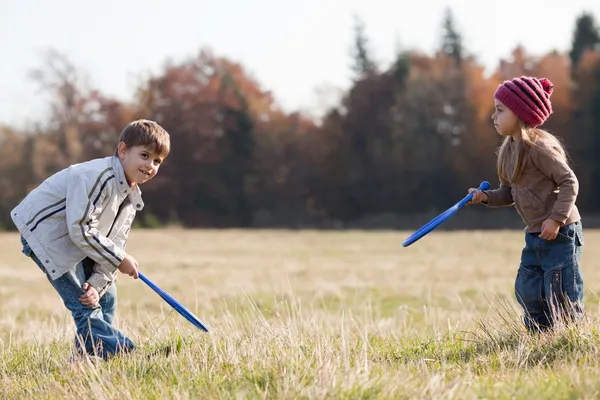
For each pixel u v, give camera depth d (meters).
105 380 4.57
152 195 59.03
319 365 4.32
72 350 5.51
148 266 20.55
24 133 57.09
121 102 60.00
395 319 9.49
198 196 60.03
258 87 63.81
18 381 4.96
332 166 58.69
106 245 5.27
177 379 4.57
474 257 22.56
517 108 5.55
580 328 5.01
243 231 44.94
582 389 3.84
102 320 5.45
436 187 56.12
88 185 5.22
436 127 56.59
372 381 3.98
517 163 5.56
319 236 36.97
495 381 4.21
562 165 5.42
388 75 60.03
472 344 5.47
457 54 60.62
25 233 5.38
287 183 60.19
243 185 60.53
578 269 5.54
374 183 57.28
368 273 18.00
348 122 59.03
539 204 5.55
